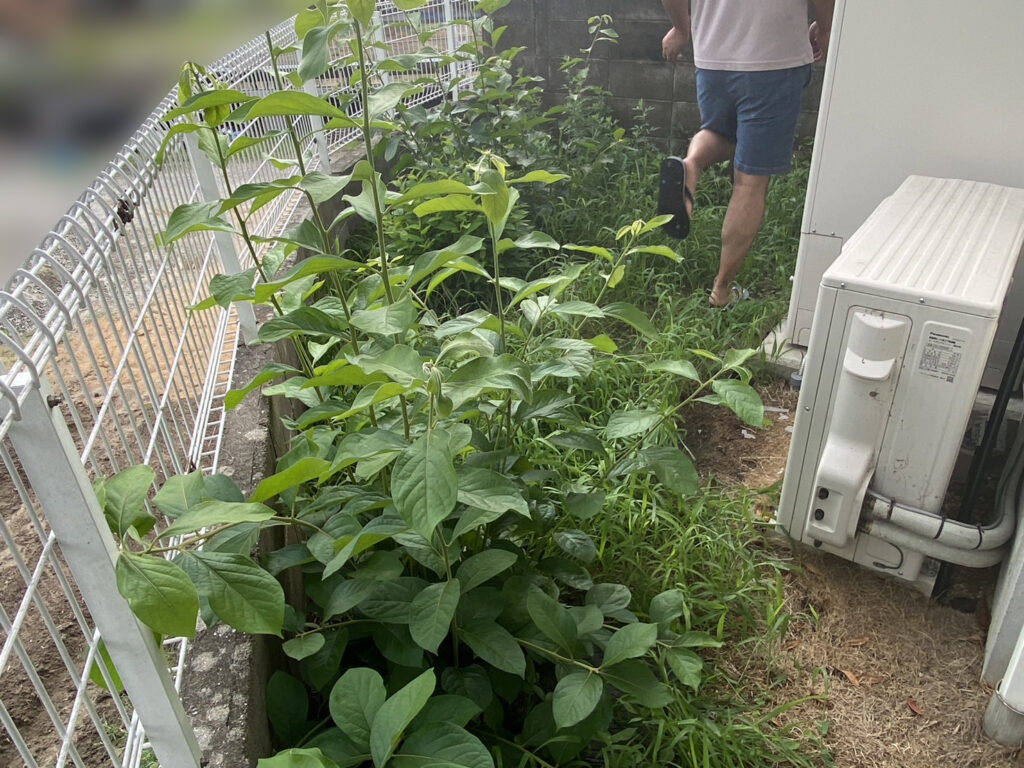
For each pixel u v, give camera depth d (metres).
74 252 1.50
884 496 2.24
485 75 4.69
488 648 1.72
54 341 1.22
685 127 5.53
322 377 1.53
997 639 2.05
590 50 5.18
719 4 3.46
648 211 4.62
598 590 2.05
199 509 1.36
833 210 3.12
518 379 1.43
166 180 2.29
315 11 1.76
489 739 1.83
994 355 2.90
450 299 4.09
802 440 2.35
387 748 1.28
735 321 3.82
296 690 1.74
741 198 3.66
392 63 2.03
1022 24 2.54
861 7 2.75
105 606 1.18
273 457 2.36
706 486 2.88
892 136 2.89
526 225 4.27
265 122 3.50
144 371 1.82
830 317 2.14
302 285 2.02
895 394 2.10
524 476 2.06
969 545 2.14
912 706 2.12
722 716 2.04
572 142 5.02
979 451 2.31
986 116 2.72
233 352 2.73
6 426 0.96
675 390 3.21
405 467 1.27
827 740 2.04
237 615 1.30
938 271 2.10
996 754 1.98
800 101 3.52
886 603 2.41
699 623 2.33
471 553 2.02
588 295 4.03
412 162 4.59
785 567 2.49
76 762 1.19
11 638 1.07
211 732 1.54
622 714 2.07
